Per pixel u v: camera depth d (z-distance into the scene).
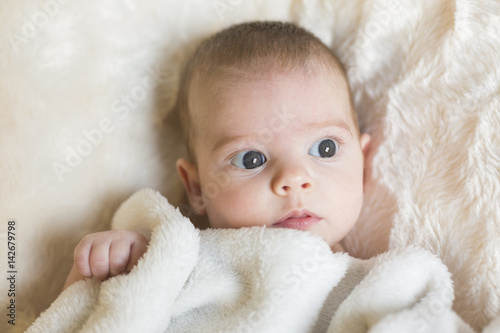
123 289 0.87
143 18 1.20
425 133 1.10
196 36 1.28
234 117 1.07
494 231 0.97
